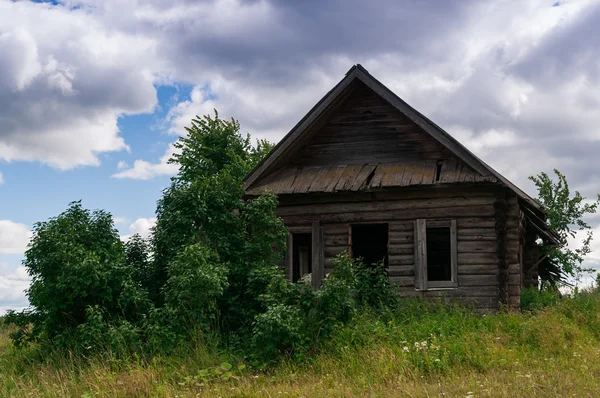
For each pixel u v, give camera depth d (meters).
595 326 15.81
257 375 13.14
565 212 28.33
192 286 15.10
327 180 20.11
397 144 20.72
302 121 20.50
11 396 12.55
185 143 33.56
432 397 10.44
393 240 19.52
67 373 14.10
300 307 15.08
